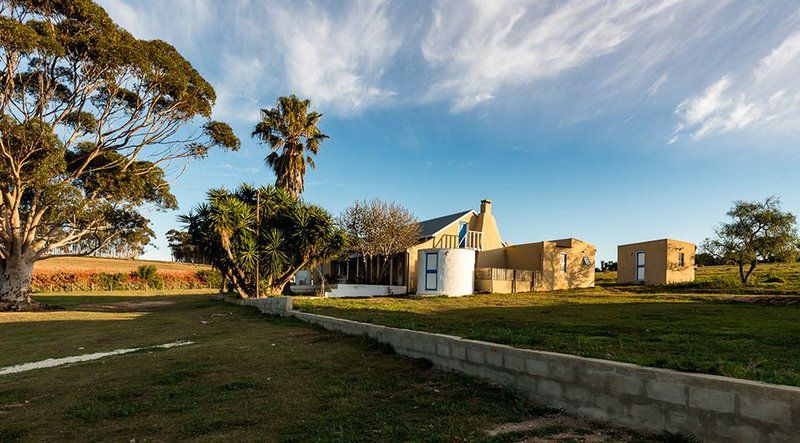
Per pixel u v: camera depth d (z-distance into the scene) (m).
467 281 24.80
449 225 30.75
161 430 5.31
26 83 23.36
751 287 21.16
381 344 9.25
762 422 3.73
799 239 22.92
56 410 6.31
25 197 27.61
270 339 11.62
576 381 5.26
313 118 29.78
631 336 8.05
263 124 28.75
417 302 19.00
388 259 30.11
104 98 25.70
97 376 8.25
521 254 29.50
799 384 4.09
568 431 4.69
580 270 28.84
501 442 4.44
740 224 23.62
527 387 5.88
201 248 22.61
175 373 7.99
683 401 4.27
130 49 22.53
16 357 11.47
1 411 6.45
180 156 29.31
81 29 22.05
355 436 4.80
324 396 6.36
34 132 21.50
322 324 12.88
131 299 33.72
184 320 17.92
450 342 7.29
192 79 26.50
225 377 7.70
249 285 23.78
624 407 4.75
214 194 22.48
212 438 4.96
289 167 28.95
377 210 29.17
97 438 5.17
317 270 33.06
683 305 14.81
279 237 23.52
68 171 26.91
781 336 7.75
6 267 25.19
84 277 45.12
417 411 5.59
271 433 5.05
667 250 25.61
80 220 27.14
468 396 6.05
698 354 6.11
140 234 30.88
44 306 25.70
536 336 7.60
